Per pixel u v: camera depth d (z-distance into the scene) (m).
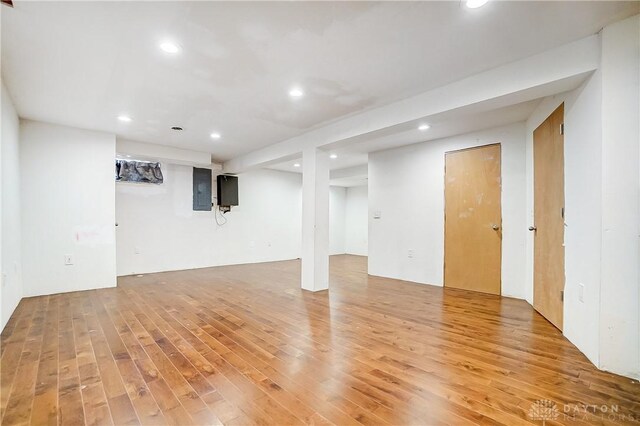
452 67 2.55
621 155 1.99
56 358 2.27
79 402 1.73
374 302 3.80
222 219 6.81
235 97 3.19
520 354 2.33
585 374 2.02
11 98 3.19
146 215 5.76
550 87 2.37
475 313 3.36
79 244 4.31
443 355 2.33
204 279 5.22
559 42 2.18
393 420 1.58
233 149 5.63
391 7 1.81
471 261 4.45
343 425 1.54
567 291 2.62
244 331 2.82
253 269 6.30
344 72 2.64
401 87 2.93
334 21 1.95
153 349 2.43
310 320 3.13
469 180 4.47
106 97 3.18
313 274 4.37
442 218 4.78
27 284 3.92
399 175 5.35
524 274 3.94
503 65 2.51
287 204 7.99
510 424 1.55
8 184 3.09
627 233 1.98
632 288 1.97
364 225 9.00
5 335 2.71
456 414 1.63
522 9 1.84
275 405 1.71
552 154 3.00
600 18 1.93
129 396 1.79
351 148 5.45
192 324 3.01
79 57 2.39
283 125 4.16
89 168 4.38
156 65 2.52
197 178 6.40
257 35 2.11
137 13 1.86
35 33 2.06
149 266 5.80
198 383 1.93
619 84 1.99
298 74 2.67
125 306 3.61
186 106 3.44
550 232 3.05
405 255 5.24
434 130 4.36
